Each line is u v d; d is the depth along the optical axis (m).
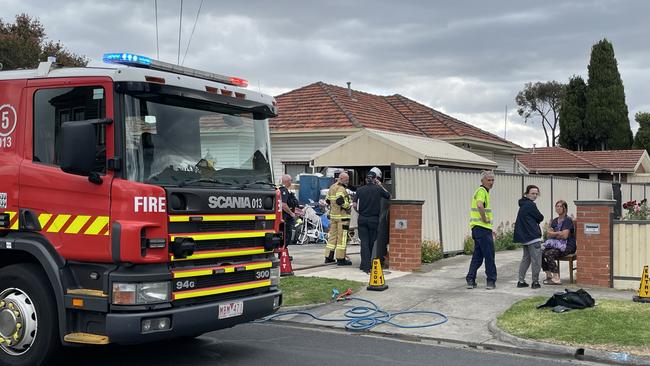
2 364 6.39
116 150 5.88
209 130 6.64
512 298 10.14
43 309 6.19
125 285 5.77
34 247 6.19
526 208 10.86
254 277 6.96
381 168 20.23
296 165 23.34
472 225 11.00
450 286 11.22
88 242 5.92
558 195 22.44
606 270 10.90
